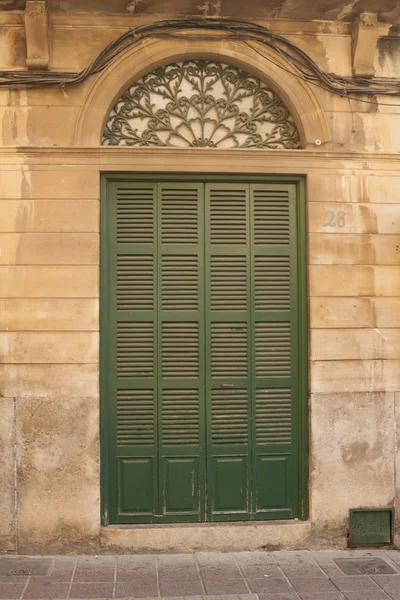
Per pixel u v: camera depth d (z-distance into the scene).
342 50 5.07
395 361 5.04
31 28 4.71
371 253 5.03
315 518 4.96
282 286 5.08
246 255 5.06
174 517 4.96
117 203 4.98
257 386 5.04
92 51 4.89
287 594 4.21
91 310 4.81
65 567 4.57
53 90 4.86
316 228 4.99
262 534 4.92
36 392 4.77
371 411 5.01
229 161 4.94
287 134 5.12
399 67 5.14
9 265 4.78
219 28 4.93
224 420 5.02
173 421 4.99
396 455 5.03
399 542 5.01
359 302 5.01
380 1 4.81
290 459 5.06
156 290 4.99
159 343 4.98
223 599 4.12
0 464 4.74
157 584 4.32
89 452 4.80
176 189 5.02
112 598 4.11
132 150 4.85
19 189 4.80
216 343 5.03
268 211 5.09
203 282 5.03
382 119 5.09
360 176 5.04
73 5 4.75
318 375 4.96
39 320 4.78
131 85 5.02
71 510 4.78
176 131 5.05
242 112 5.09
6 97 4.84
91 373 4.80
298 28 5.03
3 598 4.08
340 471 4.98
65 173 4.83
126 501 4.94
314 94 5.02
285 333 5.08
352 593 4.23
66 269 4.81
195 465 5.00
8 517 4.75
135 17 4.89
